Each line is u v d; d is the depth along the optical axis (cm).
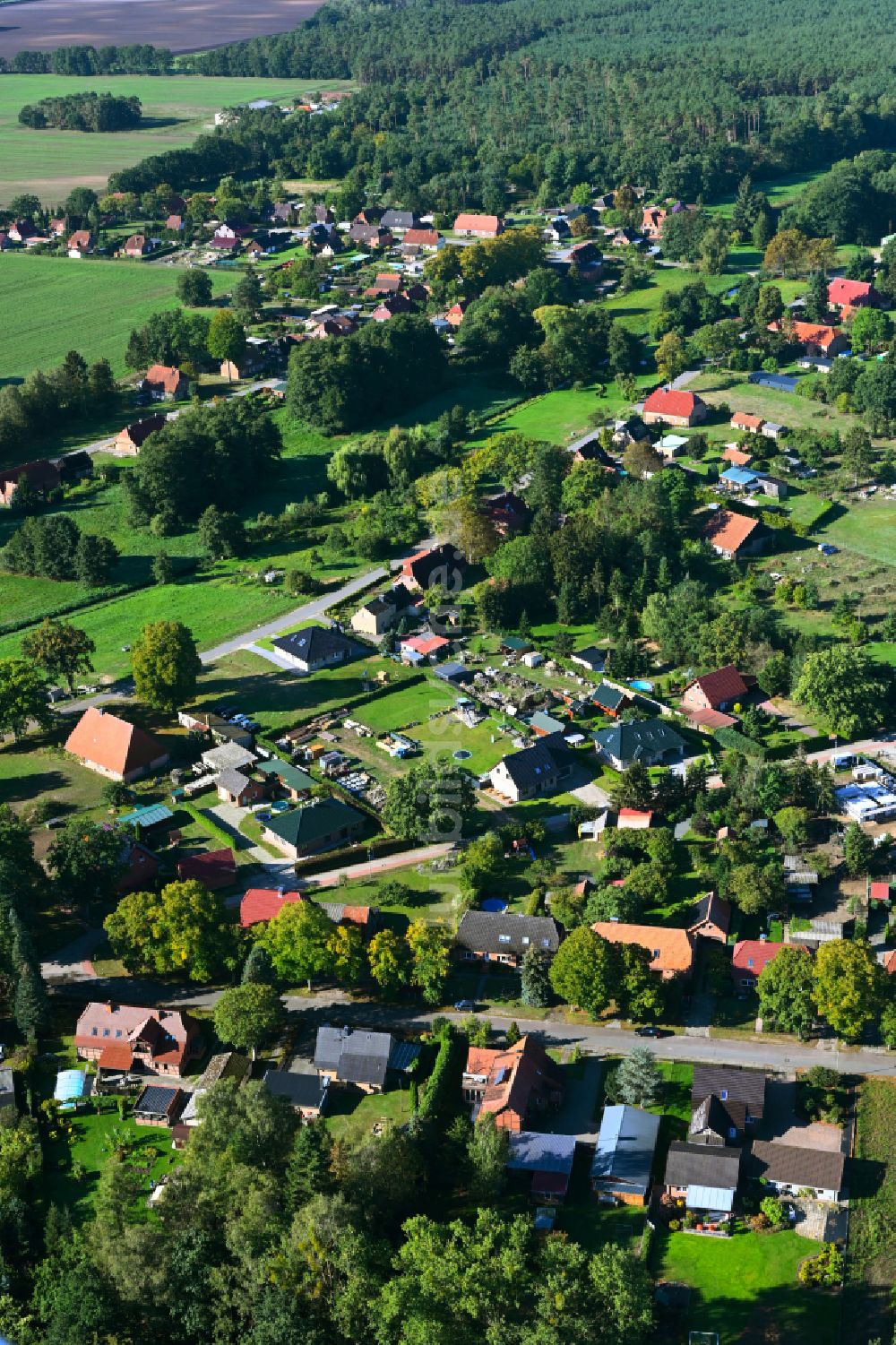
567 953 16950
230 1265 13400
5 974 17688
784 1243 14125
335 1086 16250
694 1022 17038
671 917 18762
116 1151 15512
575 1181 14925
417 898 19325
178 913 17825
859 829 19488
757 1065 16312
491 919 18175
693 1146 14850
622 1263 12925
